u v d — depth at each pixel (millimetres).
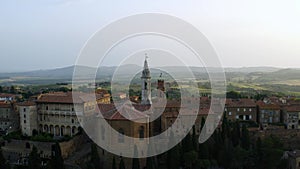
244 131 128000
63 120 145875
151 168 97688
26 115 145625
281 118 171375
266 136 146750
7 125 159375
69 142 123875
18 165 116562
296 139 149375
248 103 174500
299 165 116750
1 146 130250
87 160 114438
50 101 147250
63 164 103688
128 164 103938
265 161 116000
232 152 115750
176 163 106562
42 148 124312
